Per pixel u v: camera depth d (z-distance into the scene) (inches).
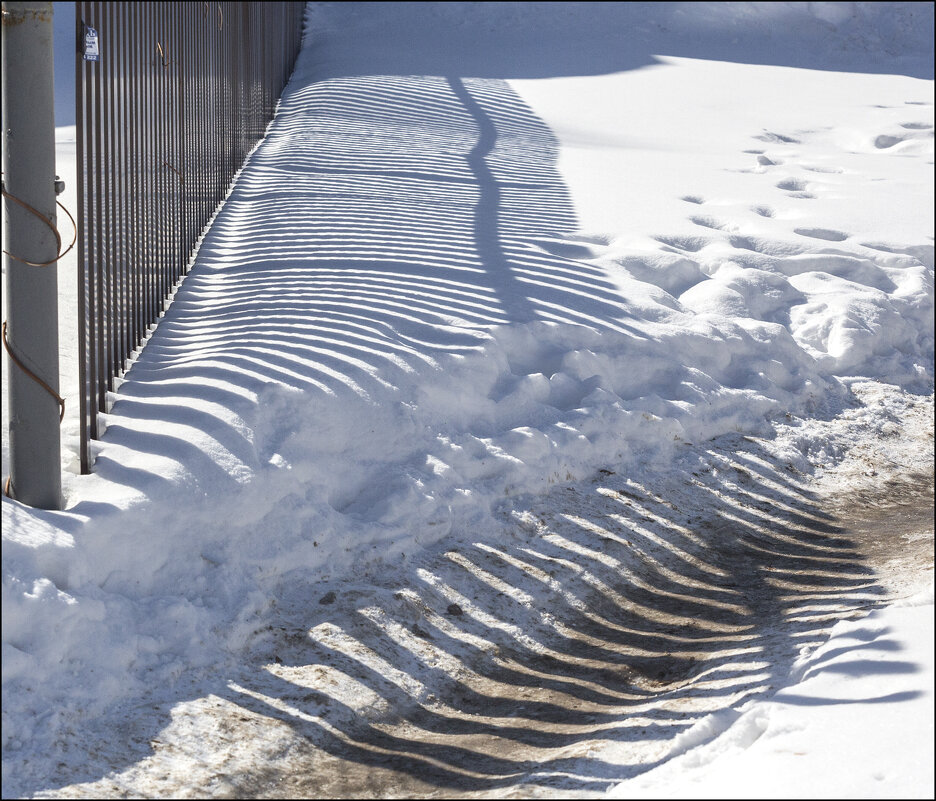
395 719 146.3
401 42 762.8
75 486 162.2
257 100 462.0
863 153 514.0
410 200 361.4
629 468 226.7
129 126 214.8
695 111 589.9
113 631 142.6
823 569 195.3
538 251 310.5
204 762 129.2
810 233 360.5
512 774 130.8
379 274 269.9
